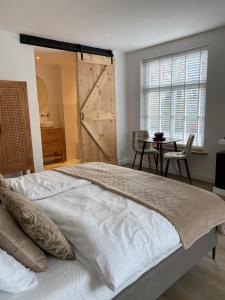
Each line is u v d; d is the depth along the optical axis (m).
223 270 2.02
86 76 4.74
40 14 3.11
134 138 4.85
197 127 4.40
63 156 6.18
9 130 3.62
